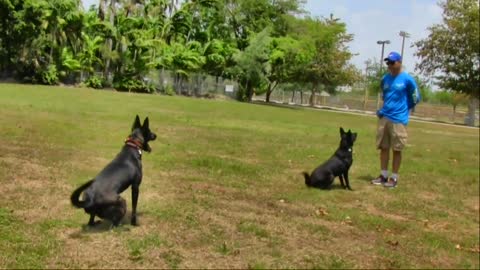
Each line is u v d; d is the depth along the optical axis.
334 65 51.69
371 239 4.98
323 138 13.79
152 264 3.87
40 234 4.32
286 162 9.08
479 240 5.28
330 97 60.97
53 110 14.80
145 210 5.21
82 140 9.54
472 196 7.43
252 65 41.78
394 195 7.01
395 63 7.35
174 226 4.78
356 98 66.25
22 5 31.75
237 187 6.71
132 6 38.53
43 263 3.75
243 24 45.06
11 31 32.16
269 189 6.75
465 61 39.62
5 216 4.70
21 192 5.55
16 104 15.67
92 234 4.37
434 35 40.25
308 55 44.19
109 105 19.28
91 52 34.62
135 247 4.14
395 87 7.37
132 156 4.49
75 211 4.96
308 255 4.33
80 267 3.73
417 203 6.67
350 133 7.05
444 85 40.88
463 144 16.34
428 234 5.32
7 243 4.08
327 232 5.05
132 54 36.91
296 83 57.53
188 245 4.33
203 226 4.86
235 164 8.28
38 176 6.34
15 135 9.39
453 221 5.97
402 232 5.35
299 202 6.18
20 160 7.19
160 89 38.50
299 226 5.15
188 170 7.55
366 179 8.02
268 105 37.19
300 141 12.59
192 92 40.69
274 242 4.59
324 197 6.52
